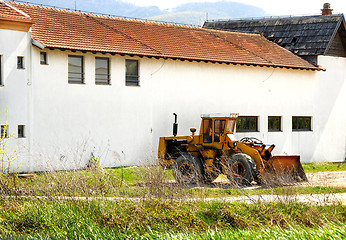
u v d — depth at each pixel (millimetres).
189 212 11469
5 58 19516
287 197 13180
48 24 22547
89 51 21531
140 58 23641
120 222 10508
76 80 21891
